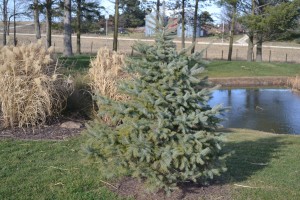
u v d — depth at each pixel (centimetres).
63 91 823
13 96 736
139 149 433
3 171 542
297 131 1248
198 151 443
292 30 2936
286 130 1259
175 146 443
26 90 742
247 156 685
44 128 758
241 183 536
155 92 452
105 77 844
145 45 474
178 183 504
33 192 482
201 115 445
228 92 2128
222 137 451
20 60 761
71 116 844
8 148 637
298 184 544
